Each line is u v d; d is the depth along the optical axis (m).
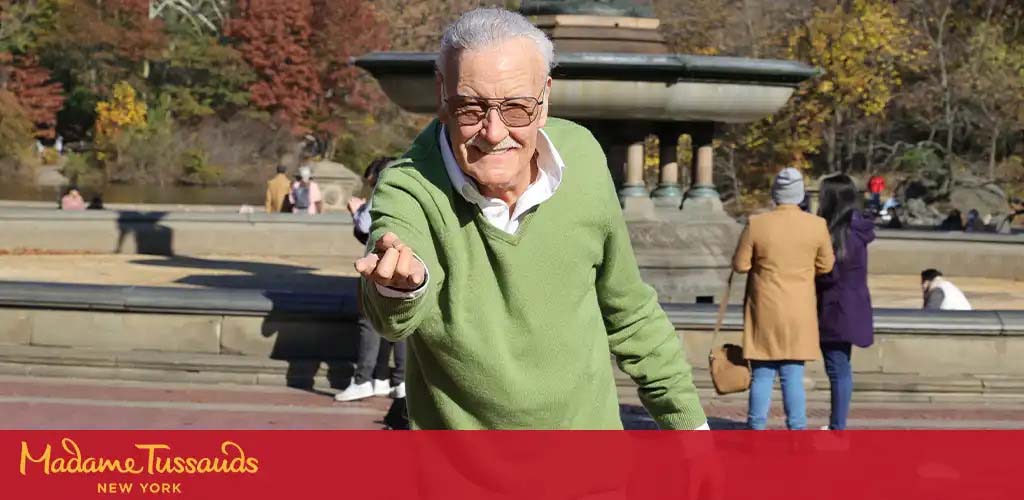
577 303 3.12
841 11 39.59
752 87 10.68
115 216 18.11
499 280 3.04
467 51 2.91
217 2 70.06
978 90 43.84
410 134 65.12
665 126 12.05
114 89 63.22
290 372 9.72
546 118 3.09
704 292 11.40
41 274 14.60
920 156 45.06
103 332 9.91
